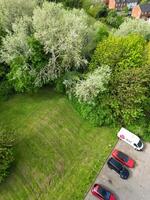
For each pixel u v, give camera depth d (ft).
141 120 130.00
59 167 110.63
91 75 124.98
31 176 105.91
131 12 368.07
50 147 115.85
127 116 124.47
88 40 145.89
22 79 125.08
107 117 127.85
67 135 121.80
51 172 108.58
